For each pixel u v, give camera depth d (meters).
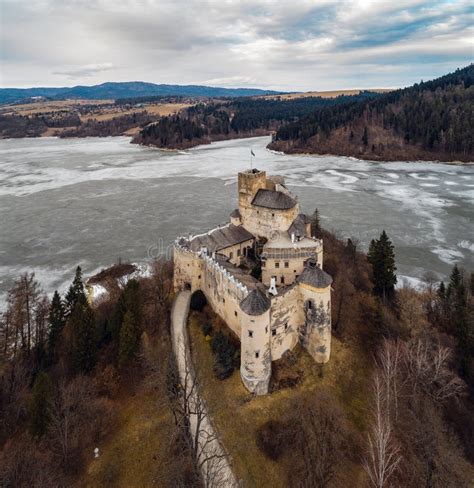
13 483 37.97
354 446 46.69
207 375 52.34
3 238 120.81
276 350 54.72
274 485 41.69
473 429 51.91
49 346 59.62
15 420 47.69
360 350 61.94
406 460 46.12
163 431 45.03
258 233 77.19
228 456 42.84
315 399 50.38
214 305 64.25
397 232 123.06
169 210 146.62
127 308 57.19
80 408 46.41
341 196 163.38
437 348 61.31
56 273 98.25
